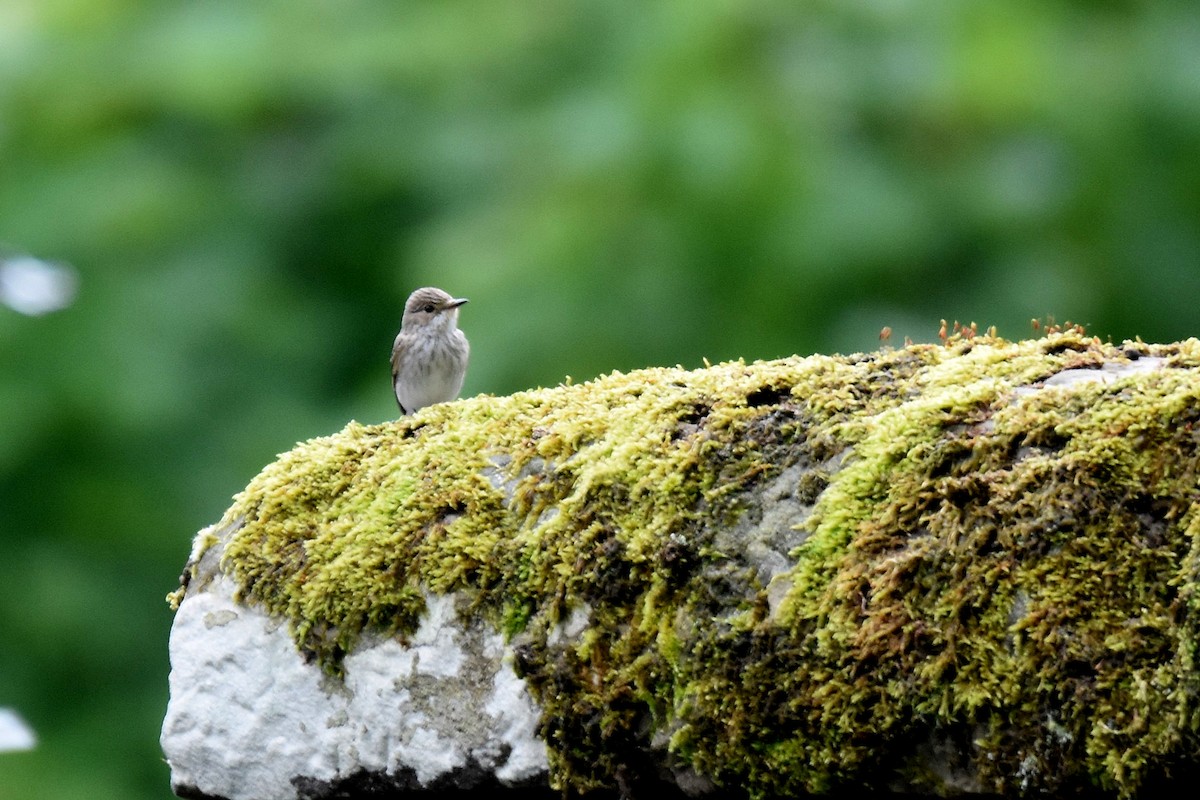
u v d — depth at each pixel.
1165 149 13.68
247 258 16.97
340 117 17.06
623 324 12.74
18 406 15.50
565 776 4.11
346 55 16.52
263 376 16.52
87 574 15.58
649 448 4.20
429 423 4.75
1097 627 3.46
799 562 3.88
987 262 13.28
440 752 4.29
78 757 14.96
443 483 4.50
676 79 13.25
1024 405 3.78
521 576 4.27
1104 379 3.76
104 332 16.02
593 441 4.37
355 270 17.34
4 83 17.28
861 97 13.50
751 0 13.33
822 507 3.91
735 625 3.88
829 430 4.02
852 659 3.72
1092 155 13.66
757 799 3.84
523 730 4.18
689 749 3.92
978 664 3.56
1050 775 3.47
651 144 13.07
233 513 4.84
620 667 4.06
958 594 3.62
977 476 3.71
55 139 17.52
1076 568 3.52
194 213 17.05
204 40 16.75
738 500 4.03
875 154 13.39
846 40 13.66
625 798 4.04
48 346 15.83
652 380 4.59
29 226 16.73
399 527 4.47
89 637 15.38
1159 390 3.62
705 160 12.83
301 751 4.50
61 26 17.53
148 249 16.81
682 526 4.05
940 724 3.61
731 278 12.86
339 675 4.48
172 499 15.70
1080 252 13.55
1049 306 13.11
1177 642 3.37
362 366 16.88
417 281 14.41
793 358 4.49
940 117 13.57
